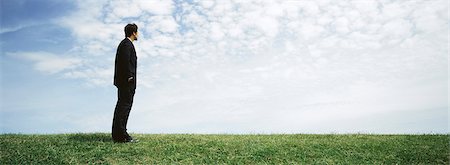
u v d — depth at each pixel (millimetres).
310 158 8922
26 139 10352
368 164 8578
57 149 9055
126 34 9945
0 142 9750
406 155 9320
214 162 8438
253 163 8484
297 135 12633
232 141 10531
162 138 11031
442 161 8969
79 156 8523
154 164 8203
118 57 9711
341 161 8758
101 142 9773
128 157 8555
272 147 9703
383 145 10297
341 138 11648
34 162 8062
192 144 9930
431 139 11469
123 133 9797
